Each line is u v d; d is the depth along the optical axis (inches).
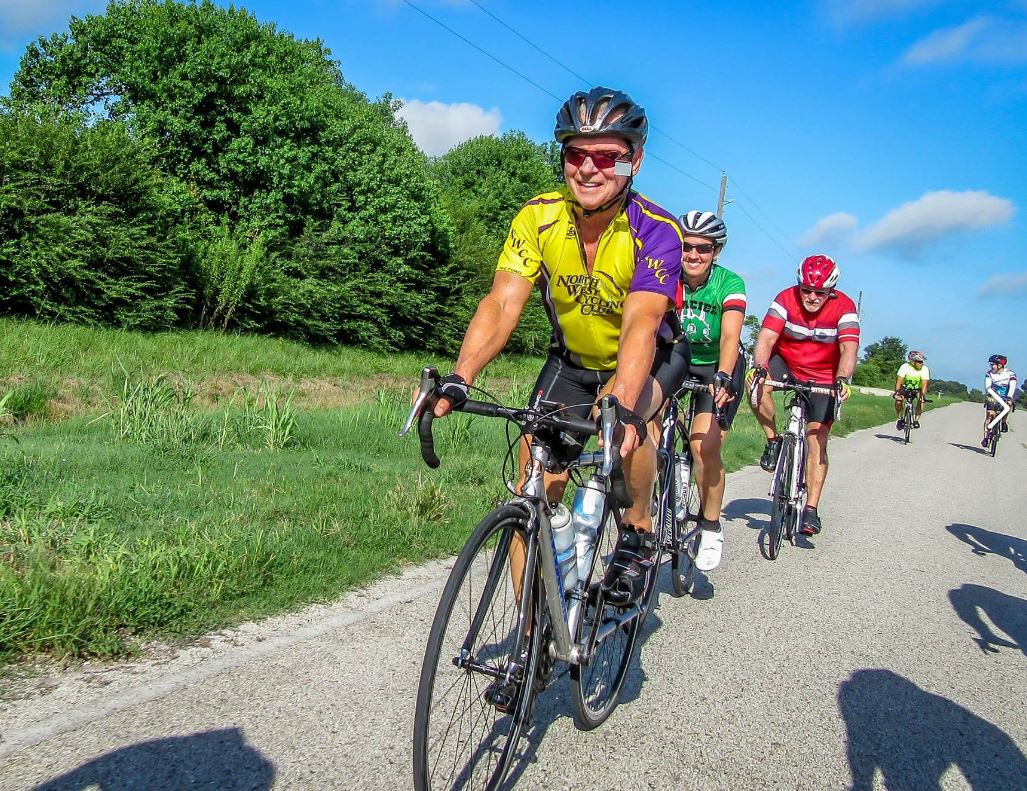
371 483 236.1
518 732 95.3
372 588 161.3
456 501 229.6
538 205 113.9
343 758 98.3
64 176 568.4
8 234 545.6
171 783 89.3
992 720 127.6
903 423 671.1
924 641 162.9
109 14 755.4
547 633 99.3
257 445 286.7
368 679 120.3
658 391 120.2
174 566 140.7
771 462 225.0
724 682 134.5
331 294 788.0
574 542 101.0
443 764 86.6
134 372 460.1
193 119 747.4
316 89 832.9
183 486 205.9
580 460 96.9
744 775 104.6
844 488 363.9
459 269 1003.3
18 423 309.3
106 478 204.8
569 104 104.8
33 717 100.3
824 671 142.3
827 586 198.7
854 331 232.8
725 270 177.6
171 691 110.7
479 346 110.5
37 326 519.8
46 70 757.3
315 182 812.0
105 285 574.9
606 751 108.0
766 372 220.8
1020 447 753.6
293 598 148.3
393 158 887.7
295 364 652.1
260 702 110.1
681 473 173.8
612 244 109.4
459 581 84.1
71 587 125.4
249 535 167.3
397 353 920.9
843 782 105.0
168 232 651.5
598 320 115.0
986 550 255.0
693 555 177.8
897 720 124.6
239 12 792.3
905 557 236.2
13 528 154.6
